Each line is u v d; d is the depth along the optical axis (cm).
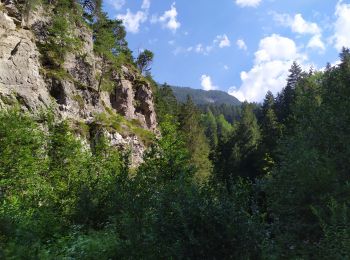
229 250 789
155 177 1529
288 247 1002
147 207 991
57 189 2359
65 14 6078
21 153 2481
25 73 4594
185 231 783
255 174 4934
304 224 1080
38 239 1084
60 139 2956
